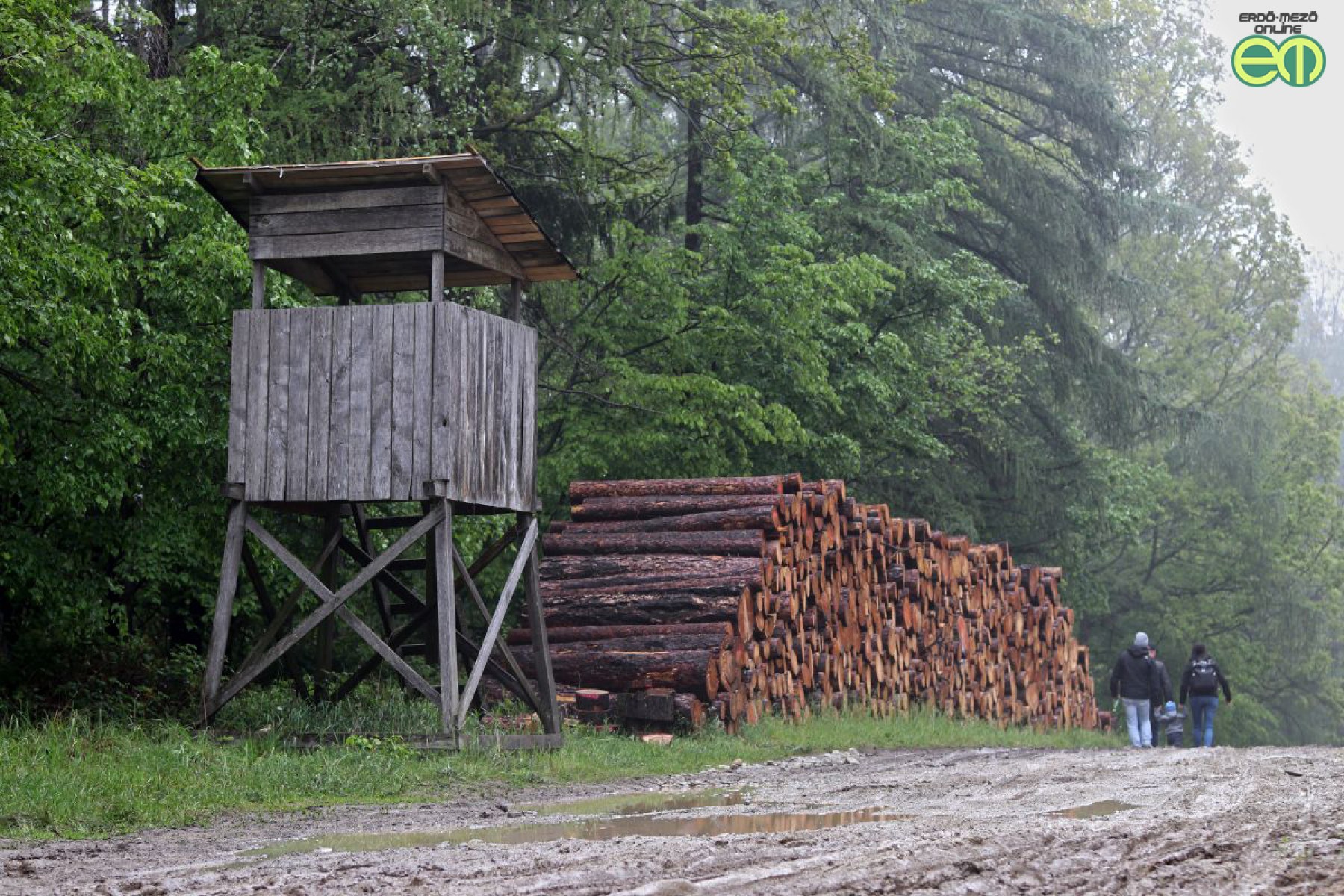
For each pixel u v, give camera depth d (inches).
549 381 1202.6
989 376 1669.5
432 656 691.4
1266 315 2559.1
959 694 1150.3
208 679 588.1
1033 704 1305.4
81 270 610.9
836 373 1336.1
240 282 711.7
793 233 1258.6
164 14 928.3
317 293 687.1
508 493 625.0
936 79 1865.2
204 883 277.7
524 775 543.2
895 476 1587.1
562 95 1154.0
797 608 880.9
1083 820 363.6
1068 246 1838.1
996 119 2055.9
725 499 854.5
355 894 257.8
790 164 1471.5
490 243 632.4
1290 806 391.5
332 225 600.1
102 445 658.8
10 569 687.7
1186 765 575.5
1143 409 1935.3
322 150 979.3
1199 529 2313.0
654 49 1237.1
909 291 1461.6
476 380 601.3
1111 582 2321.6
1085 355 1855.3
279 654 586.6
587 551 845.2
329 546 666.2
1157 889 255.9
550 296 1181.7
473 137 1143.6
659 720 733.9
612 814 423.5
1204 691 1181.1
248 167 598.2
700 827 380.8
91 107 707.4
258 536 596.4
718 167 1272.1
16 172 594.9
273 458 595.2
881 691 1019.9
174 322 728.3
